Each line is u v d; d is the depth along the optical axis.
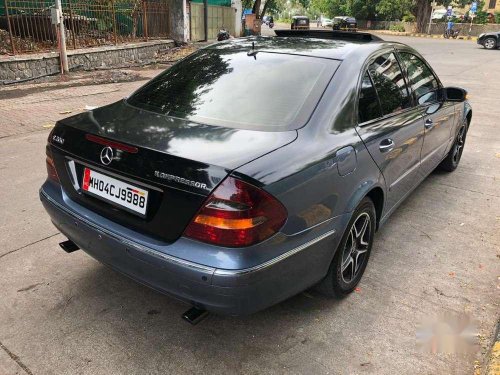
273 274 2.21
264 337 2.66
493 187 5.08
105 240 2.43
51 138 2.79
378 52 3.29
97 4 12.60
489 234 3.98
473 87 11.66
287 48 3.15
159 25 15.21
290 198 2.21
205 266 2.09
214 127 2.51
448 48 24.94
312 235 2.42
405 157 3.47
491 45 24.89
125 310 2.84
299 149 2.37
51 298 2.92
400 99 3.47
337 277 2.83
